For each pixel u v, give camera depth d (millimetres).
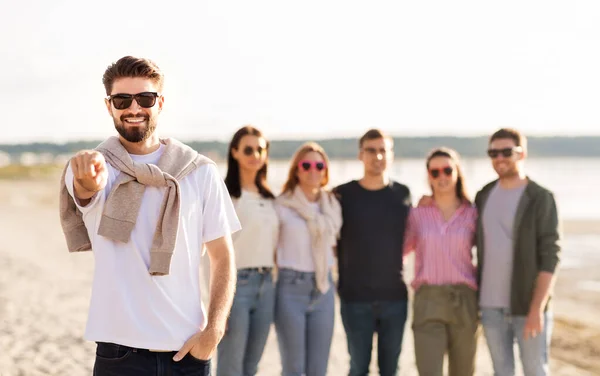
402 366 6887
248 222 4730
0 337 7527
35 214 31094
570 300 11398
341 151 162750
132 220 2541
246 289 4695
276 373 6598
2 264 13516
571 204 35875
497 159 4727
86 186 2436
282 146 162875
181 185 2643
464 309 4730
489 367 6934
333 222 4918
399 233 4969
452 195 4961
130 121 2609
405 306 4973
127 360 2541
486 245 4750
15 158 163375
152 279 2551
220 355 4711
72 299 10047
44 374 6270
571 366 7195
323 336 4883
